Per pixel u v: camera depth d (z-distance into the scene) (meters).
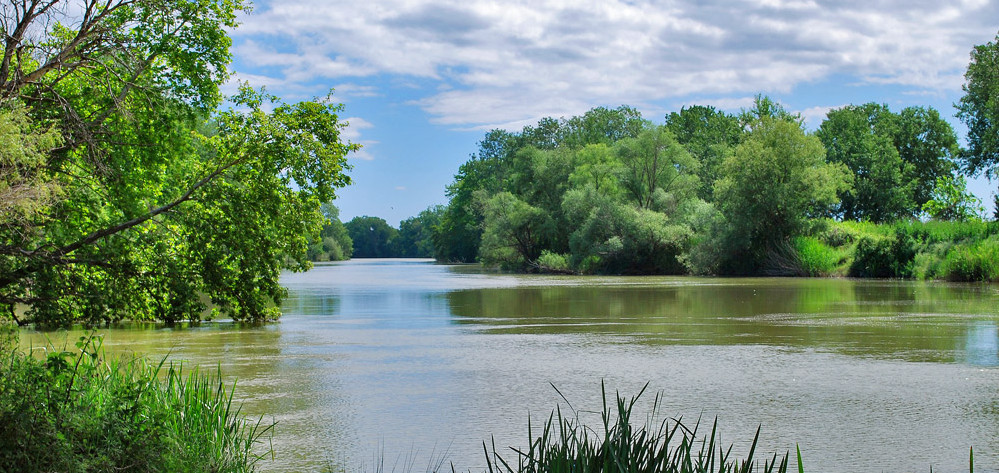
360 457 8.45
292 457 8.43
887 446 8.70
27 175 8.69
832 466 8.02
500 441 9.01
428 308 26.56
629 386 11.98
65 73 11.53
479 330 19.47
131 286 11.41
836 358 14.49
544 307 26.47
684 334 18.30
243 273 12.56
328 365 14.06
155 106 12.72
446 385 12.17
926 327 19.09
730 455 8.34
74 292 10.05
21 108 8.83
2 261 9.12
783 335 17.91
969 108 59.47
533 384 12.23
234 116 12.89
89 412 7.19
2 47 10.57
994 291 31.81
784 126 50.31
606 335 18.23
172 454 7.11
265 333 18.86
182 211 12.09
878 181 73.06
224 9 13.29
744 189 50.16
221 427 7.96
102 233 10.71
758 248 50.88
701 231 55.84
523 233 70.31
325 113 12.68
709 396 11.22
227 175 12.72
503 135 104.88
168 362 14.26
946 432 9.25
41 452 6.40
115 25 11.80
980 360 14.16
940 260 41.41
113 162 12.18
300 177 12.64
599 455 5.34
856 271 45.72
